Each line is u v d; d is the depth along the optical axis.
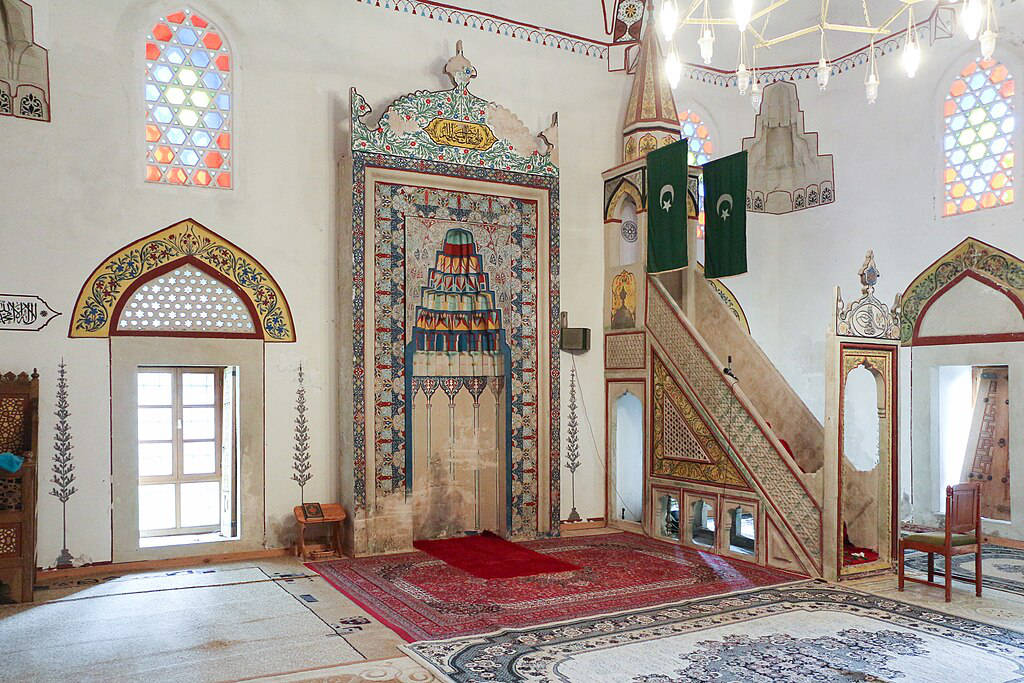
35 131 7.00
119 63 7.35
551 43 9.45
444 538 8.58
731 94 10.61
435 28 8.77
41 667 4.64
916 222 9.22
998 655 4.81
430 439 8.55
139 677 4.47
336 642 5.10
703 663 4.67
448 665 4.64
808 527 6.85
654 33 9.51
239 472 7.69
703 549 7.98
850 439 9.84
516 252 8.77
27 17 6.96
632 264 9.16
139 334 7.33
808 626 5.39
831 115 10.17
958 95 8.91
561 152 9.43
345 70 8.30
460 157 8.41
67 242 7.08
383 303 8.05
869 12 9.77
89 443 7.12
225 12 7.79
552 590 6.41
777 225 10.75
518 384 8.73
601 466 9.52
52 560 6.96
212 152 7.78
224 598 6.20
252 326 7.80
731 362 8.55
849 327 6.73
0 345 6.80
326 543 7.96
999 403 8.95
